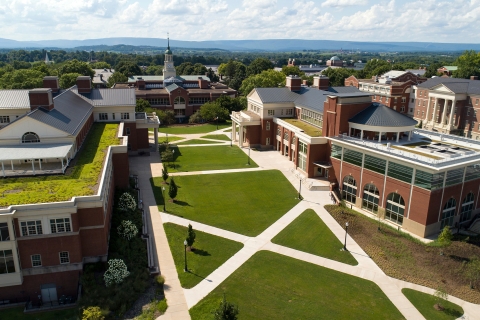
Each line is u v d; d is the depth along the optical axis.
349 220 52.94
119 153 57.59
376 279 39.88
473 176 51.97
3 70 144.25
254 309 34.84
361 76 192.25
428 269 41.75
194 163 76.00
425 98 113.81
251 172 71.19
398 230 50.56
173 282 38.38
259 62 195.00
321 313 34.62
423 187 47.72
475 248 45.84
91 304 33.78
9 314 34.09
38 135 50.75
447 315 34.81
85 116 63.88
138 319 33.09
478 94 97.75
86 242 38.16
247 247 45.53
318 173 68.25
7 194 38.19
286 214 54.56
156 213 53.22
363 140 60.19
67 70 158.50
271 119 85.75
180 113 127.38
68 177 44.47
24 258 35.72
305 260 43.06
